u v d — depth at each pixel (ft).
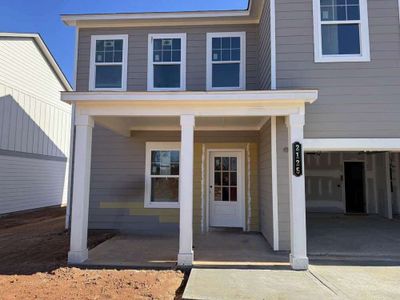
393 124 20.30
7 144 39.63
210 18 27.81
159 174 28.32
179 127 27.40
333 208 40.78
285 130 20.95
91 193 28.02
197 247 21.45
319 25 21.22
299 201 17.46
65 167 54.54
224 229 27.86
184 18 27.86
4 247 22.15
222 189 28.60
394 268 16.96
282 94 17.70
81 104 18.61
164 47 28.53
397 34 20.88
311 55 21.03
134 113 18.63
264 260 18.33
